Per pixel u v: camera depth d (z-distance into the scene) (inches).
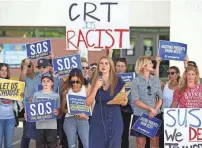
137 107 318.3
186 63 367.2
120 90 279.0
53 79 362.0
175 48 380.5
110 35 372.8
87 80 347.3
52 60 376.2
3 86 345.7
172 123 300.4
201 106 309.1
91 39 374.3
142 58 317.4
